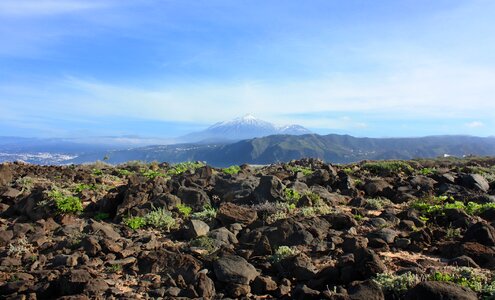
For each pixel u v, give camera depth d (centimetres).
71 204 1717
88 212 1772
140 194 1736
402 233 1269
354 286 838
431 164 3481
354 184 2122
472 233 1156
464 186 2120
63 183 2355
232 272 957
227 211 1474
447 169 2869
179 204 1706
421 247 1161
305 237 1198
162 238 1354
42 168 2967
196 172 2256
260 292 926
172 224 1508
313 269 999
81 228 1455
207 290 911
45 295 934
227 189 1930
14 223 1655
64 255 1134
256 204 1698
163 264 1055
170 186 1872
